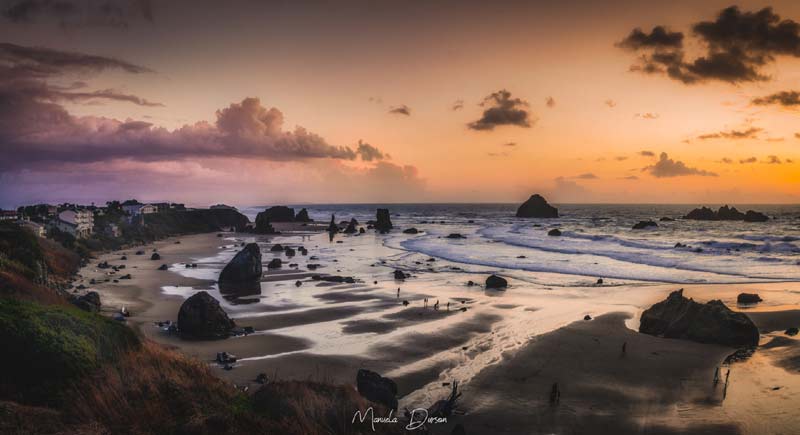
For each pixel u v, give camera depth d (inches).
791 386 1127.6
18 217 4323.3
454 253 3919.8
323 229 7682.1
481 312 1881.2
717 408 1023.6
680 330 1541.6
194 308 1572.3
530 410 1013.2
